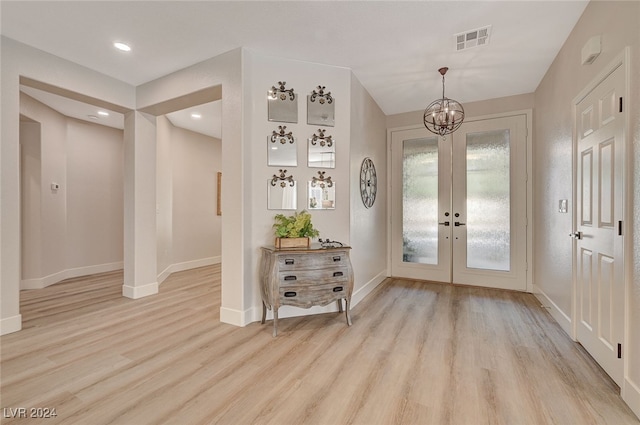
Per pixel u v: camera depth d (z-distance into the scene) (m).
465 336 2.57
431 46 2.81
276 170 3.01
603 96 2.02
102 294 3.81
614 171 1.88
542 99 3.49
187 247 5.46
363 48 2.85
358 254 3.58
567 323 2.62
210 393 1.76
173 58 2.99
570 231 2.60
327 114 3.19
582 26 2.33
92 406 1.64
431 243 4.54
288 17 2.38
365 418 1.56
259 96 2.95
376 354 2.25
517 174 3.97
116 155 5.36
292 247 2.77
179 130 5.28
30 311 3.16
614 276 1.87
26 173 4.12
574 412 1.60
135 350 2.29
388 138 4.77
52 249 4.40
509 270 4.04
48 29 2.51
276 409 1.63
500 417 1.56
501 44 2.77
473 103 4.21
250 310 2.88
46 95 3.88
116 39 2.66
